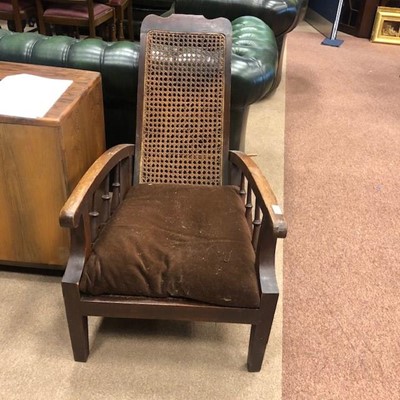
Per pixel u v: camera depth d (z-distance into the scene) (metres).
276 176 2.64
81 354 1.53
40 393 1.46
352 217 2.35
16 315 1.70
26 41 1.87
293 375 1.55
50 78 1.72
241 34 2.12
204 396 1.47
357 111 3.52
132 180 1.85
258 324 1.41
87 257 1.39
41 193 1.62
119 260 1.38
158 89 1.82
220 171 1.84
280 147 2.95
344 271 2.00
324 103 3.62
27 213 1.66
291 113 3.42
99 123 1.84
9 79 1.68
